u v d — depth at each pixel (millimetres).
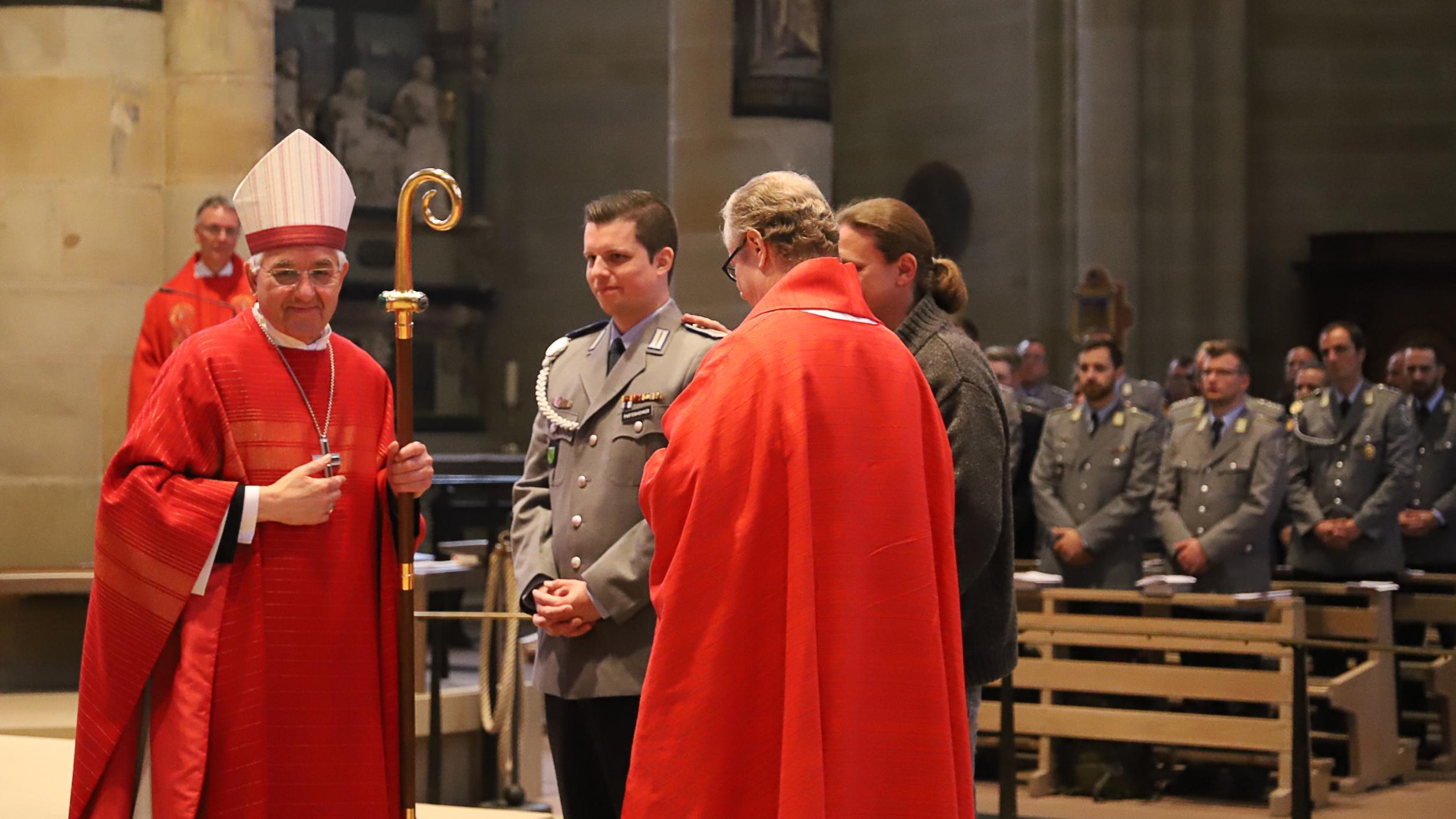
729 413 3049
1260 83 14539
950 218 15227
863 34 15758
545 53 16422
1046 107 14484
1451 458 8734
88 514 7191
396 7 15695
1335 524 7977
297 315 3680
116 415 7230
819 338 3096
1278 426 7480
